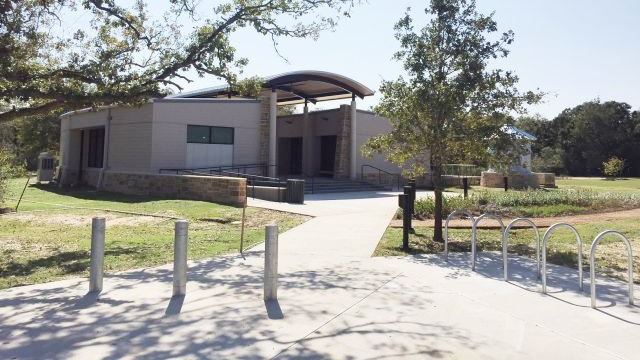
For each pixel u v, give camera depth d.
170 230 12.10
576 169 67.44
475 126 9.67
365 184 27.92
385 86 10.15
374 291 6.25
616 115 65.62
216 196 17.73
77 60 10.67
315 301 5.77
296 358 4.10
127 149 23.80
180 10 11.68
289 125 33.59
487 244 10.04
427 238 10.68
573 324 5.00
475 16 9.79
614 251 9.13
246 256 8.57
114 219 14.23
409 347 4.36
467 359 4.10
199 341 4.48
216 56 11.55
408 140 10.34
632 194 20.02
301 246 9.56
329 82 27.75
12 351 4.23
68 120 29.28
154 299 5.83
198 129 23.94
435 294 6.14
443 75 9.73
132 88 10.62
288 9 11.88
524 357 4.15
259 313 5.30
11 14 9.95
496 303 5.75
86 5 11.09
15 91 9.23
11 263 8.11
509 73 9.76
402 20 9.89
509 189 26.38
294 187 18.39
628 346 4.40
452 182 30.61
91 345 4.37
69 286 6.48
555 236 10.95
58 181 29.69
